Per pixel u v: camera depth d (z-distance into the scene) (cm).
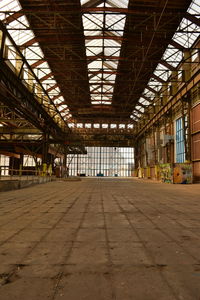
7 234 460
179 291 238
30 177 2550
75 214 680
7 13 1786
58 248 376
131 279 266
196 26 2116
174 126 3209
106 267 300
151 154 4400
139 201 1007
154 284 254
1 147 3788
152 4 1956
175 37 2414
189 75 2636
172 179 2675
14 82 2117
